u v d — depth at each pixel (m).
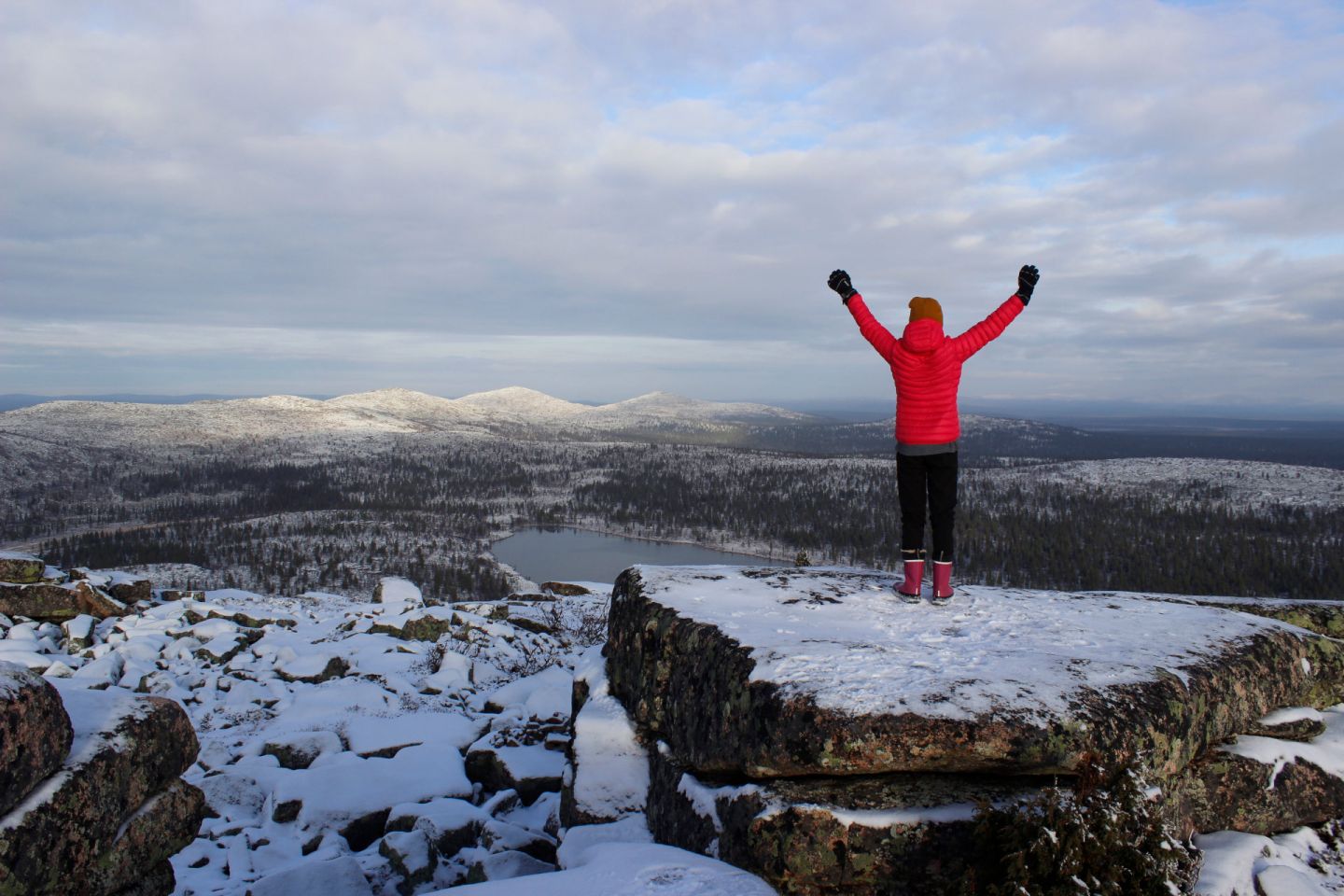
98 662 12.98
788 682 4.82
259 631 15.97
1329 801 5.43
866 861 4.23
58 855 4.12
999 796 4.34
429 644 15.73
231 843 8.09
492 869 6.43
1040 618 6.30
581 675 8.28
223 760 10.16
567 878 4.43
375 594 21.33
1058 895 3.69
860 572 8.23
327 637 16.23
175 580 93.75
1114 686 4.72
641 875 4.37
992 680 4.73
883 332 6.47
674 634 6.30
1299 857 5.05
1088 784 3.97
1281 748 5.43
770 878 4.38
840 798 4.44
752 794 4.70
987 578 120.69
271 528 160.25
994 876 3.98
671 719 6.16
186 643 14.73
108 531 159.62
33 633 14.29
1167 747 4.59
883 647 5.39
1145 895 3.75
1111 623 6.23
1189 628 6.15
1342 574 111.00
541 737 10.01
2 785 3.86
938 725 4.25
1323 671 6.45
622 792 6.45
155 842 4.90
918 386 6.32
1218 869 4.64
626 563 136.62
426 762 9.66
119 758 4.68
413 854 7.18
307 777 9.10
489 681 14.12
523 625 18.55
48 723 4.21
